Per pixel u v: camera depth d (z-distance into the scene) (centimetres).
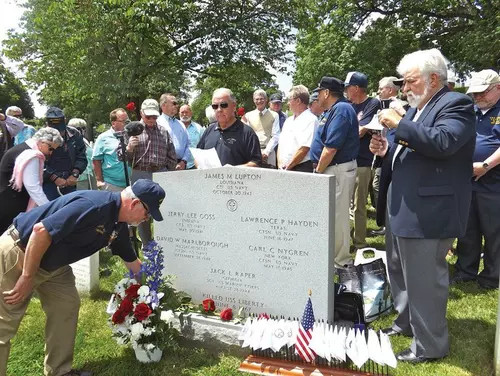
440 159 277
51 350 296
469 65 1833
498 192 418
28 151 396
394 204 296
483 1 1659
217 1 1722
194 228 361
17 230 263
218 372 301
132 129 476
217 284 358
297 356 303
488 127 424
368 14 2048
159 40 1783
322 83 457
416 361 300
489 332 342
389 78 609
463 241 452
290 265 327
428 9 1881
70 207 249
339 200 457
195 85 2206
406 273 296
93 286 441
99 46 1548
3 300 260
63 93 2034
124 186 600
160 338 311
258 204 332
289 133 517
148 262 330
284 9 1783
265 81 1858
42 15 1891
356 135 454
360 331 294
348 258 470
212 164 391
